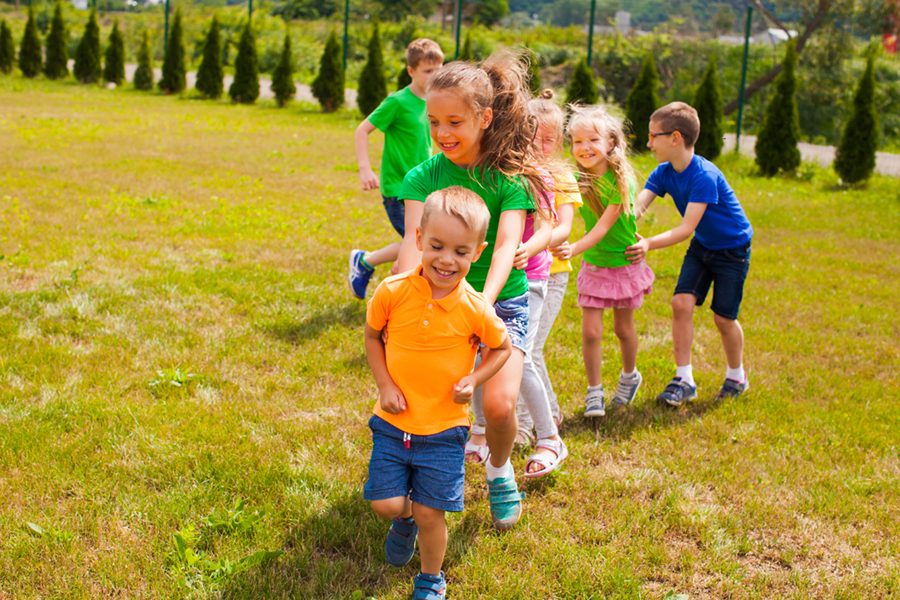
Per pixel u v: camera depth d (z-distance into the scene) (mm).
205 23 36562
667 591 3014
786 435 4363
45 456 3631
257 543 3129
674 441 4258
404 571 3045
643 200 4789
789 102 16547
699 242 4789
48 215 8336
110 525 3182
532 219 3543
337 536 3207
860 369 5559
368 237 8375
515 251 3096
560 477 3752
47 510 3262
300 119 21422
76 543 3043
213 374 4715
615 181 4180
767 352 5766
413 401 2793
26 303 5555
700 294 4770
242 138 16828
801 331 6309
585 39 29734
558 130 3873
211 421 4102
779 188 15344
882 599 3037
